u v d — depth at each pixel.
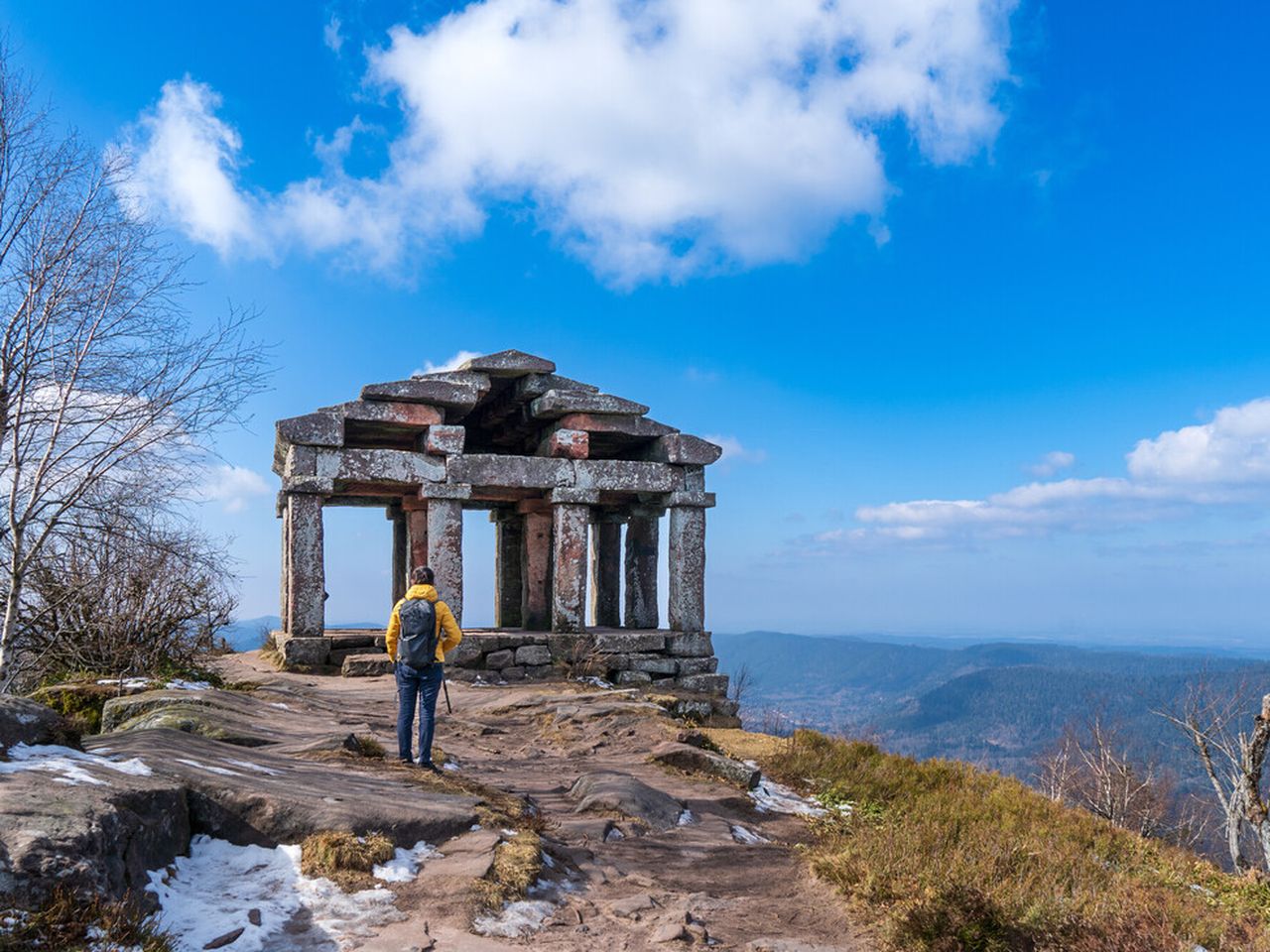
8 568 12.26
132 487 12.27
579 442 22.59
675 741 12.80
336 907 5.71
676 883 7.43
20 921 4.29
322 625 20.53
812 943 6.38
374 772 8.88
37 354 11.26
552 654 21.61
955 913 6.71
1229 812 14.02
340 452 20.81
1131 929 6.98
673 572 23.27
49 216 11.32
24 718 6.27
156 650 14.97
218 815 6.34
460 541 21.50
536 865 6.76
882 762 13.55
